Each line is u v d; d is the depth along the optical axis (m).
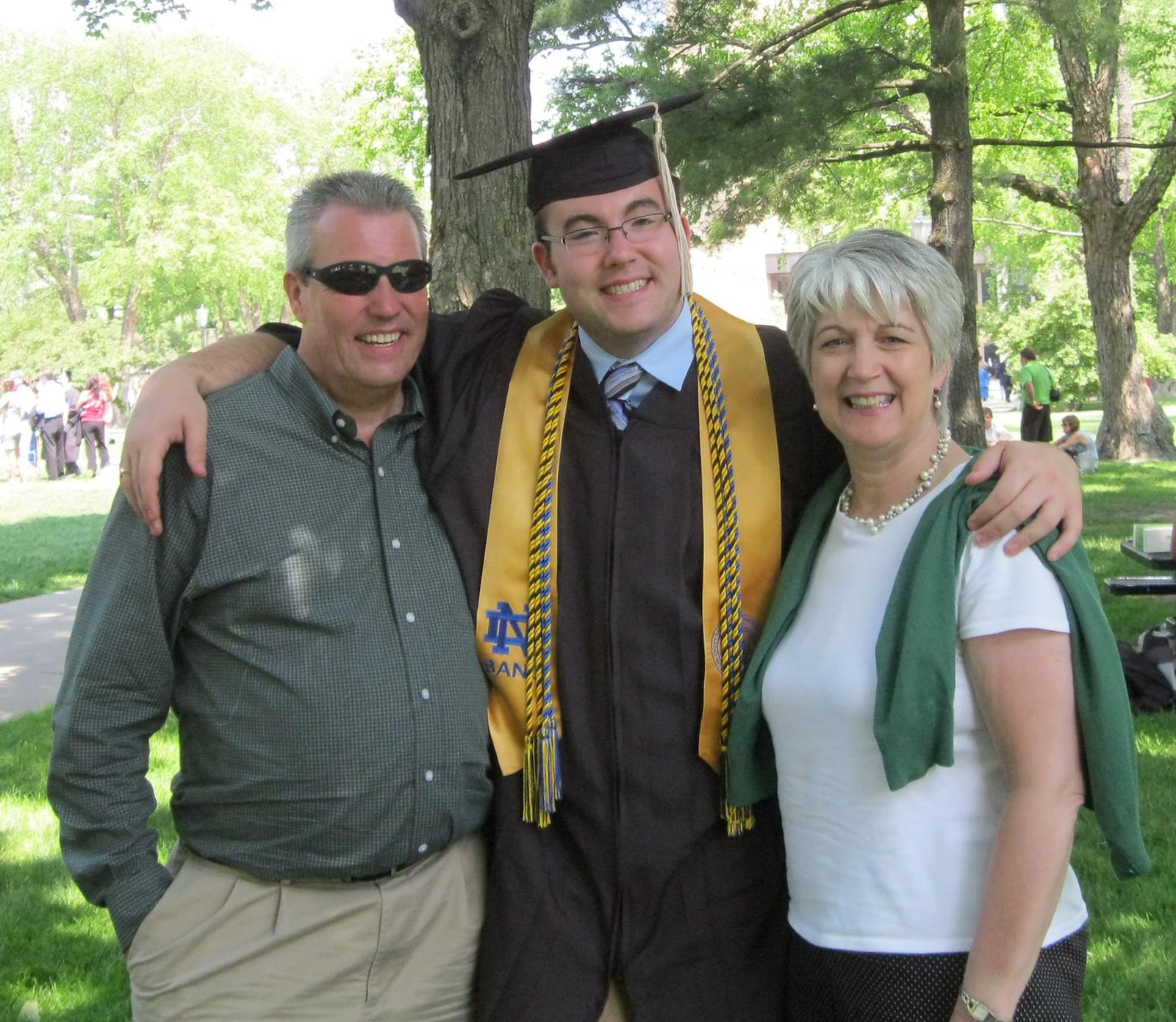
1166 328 36.00
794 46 12.81
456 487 2.41
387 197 2.29
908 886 1.98
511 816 2.38
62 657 8.07
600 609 2.35
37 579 11.05
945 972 1.96
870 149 12.96
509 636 2.38
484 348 2.58
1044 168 24.33
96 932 4.08
